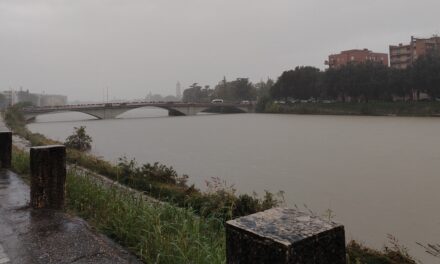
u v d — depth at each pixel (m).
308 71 102.69
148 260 4.14
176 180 12.20
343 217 11.99
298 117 82.50
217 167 21.78
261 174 19.59
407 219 11.65
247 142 37.12
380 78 83.38
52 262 4.09
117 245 4.70
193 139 40.62
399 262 6.77
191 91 174.88
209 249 4.36
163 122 78.69
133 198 6.34
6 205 6.25
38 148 5.96
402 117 72.81
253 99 141.75
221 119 87.19
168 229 5.16
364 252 7.00
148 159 25.14
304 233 1.73
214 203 8.08
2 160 9.70
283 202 11.14
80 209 6.21
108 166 12.75
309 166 22.23
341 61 127.88
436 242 9.45
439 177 18.58
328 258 1.77
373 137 39.03
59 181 6.05
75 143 26.56
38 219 5.48
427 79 75.50
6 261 4.11
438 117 69.31
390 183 17.22
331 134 43.38
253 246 1.77
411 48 113.38
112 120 89.00
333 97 95.50
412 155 26.53
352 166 22.33
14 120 43.03
